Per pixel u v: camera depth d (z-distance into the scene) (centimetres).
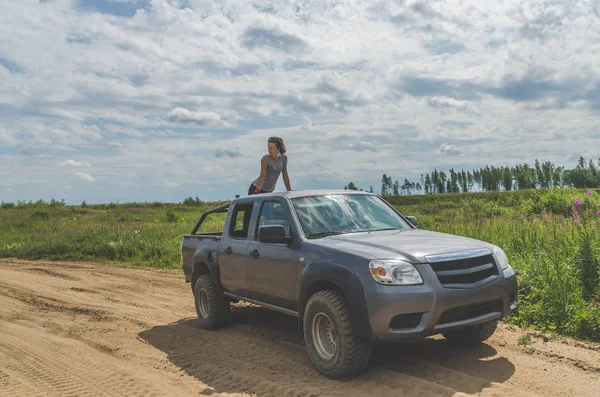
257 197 665
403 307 450
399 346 584
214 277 710
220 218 2988
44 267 1584
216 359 590
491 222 1359
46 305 984
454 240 536
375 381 479
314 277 510
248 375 526
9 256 1981
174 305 938
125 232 2084
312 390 466
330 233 575
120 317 849
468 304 471
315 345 514
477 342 573
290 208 596
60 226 2747
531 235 1048
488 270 502
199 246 759
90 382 535
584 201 1459
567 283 689
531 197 1942
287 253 566
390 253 482
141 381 527
